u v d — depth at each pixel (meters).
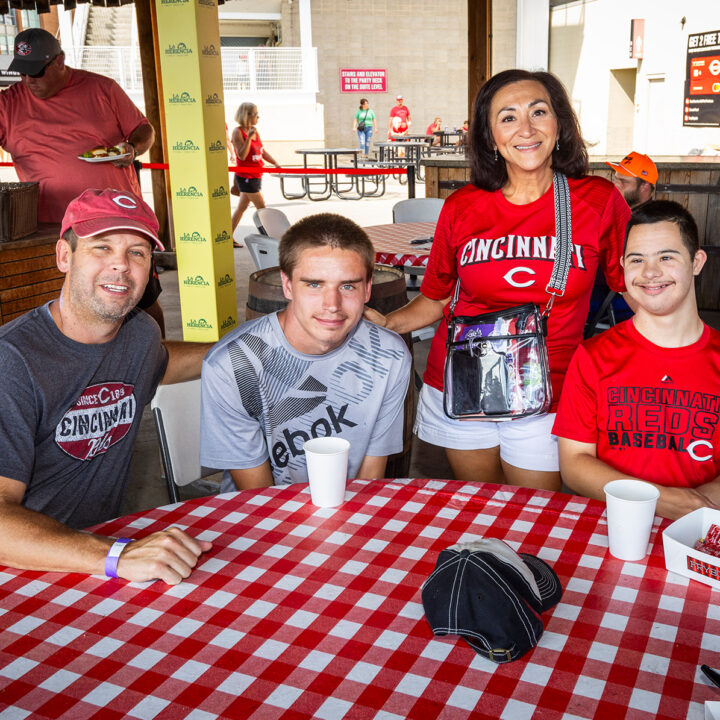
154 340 1.98
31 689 1.11
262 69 19.89
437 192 7.44
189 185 4.05
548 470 2.18
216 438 1.90
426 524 1.56
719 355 1.82
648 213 1.76
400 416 2.00
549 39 21.47
